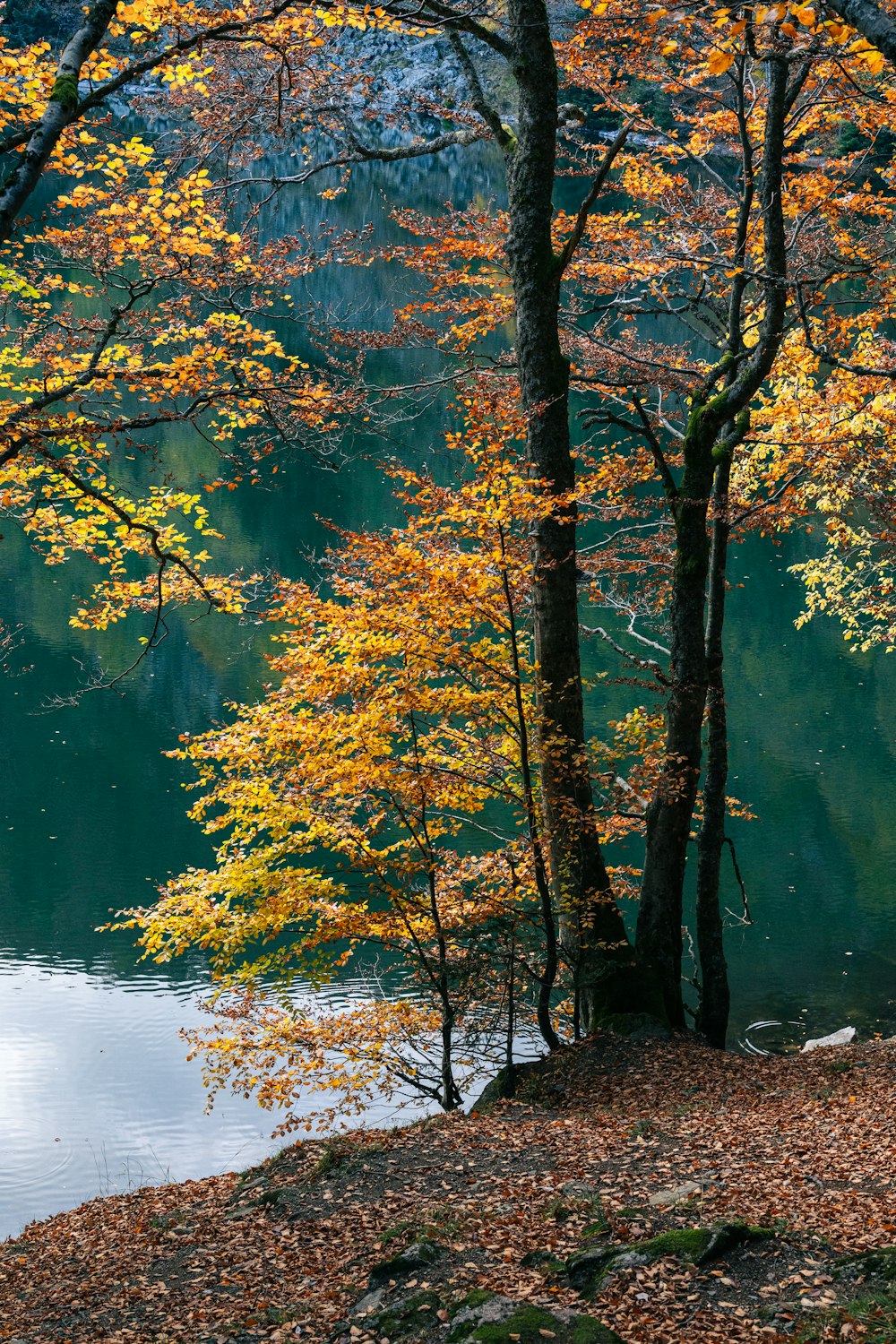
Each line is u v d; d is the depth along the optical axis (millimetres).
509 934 11539
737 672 36531
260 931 11602
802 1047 16594
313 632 11625
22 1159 13844
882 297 14250
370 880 11703
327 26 9039
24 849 23891
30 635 36531
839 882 23469
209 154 11164
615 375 15102
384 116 13125
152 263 9227
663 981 12766
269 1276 7035
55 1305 7285
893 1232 6195
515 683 11398
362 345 12930
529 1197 7449
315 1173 8805
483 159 55906
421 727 14336
